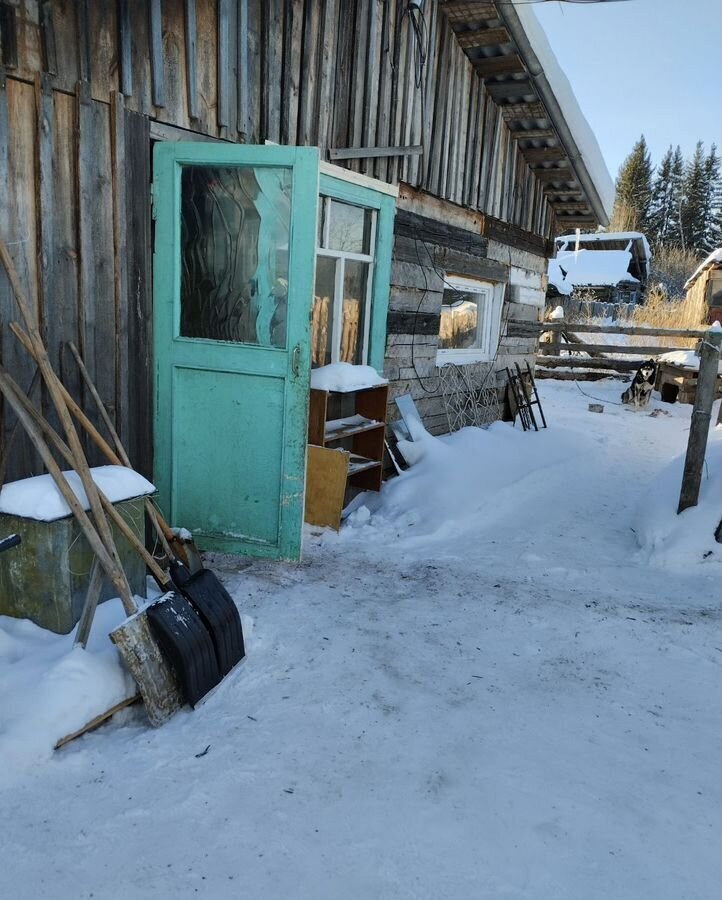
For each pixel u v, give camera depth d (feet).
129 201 11.81
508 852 6.39
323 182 15.33
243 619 10.20
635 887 6.06
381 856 6.28
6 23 9.57
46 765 7.21
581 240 92.99
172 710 8.32
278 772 7.39
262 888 5.89
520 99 22.47
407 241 19.11
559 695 9.23
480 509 17.72
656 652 10.52
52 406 10.85
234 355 12.75
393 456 19.10
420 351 20.85
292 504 13.14
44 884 5.84
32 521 8.65
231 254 12.84
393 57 17.74
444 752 7.87
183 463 13.39
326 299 16.60
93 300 11.37
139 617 8.12
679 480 16.61
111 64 11.15
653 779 7.55
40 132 10.17
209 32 12.71
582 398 38.63
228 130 13.37
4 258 8.64
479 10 18.60
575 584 13.23
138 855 6.19
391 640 10.55
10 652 8.55
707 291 65.57
